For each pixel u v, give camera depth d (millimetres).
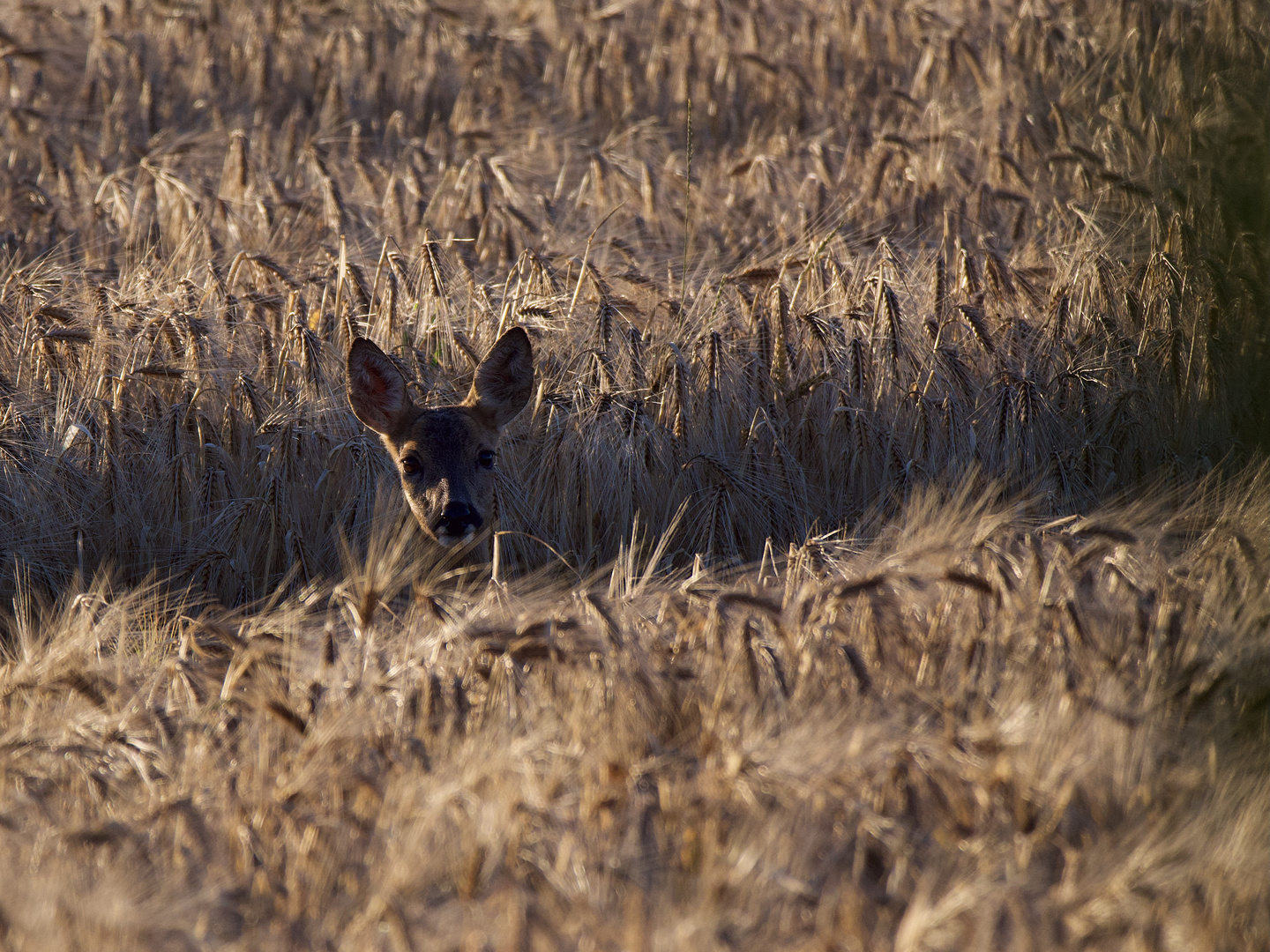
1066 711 12008
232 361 23422
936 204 30031
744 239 28500
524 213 29031
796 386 22266
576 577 20828
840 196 30250
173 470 20734
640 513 21312
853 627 14406
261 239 29047
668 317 23922
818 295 24219
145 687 14938
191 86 41469
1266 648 12844
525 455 22562
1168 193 25281
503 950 9500
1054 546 15641
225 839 11539
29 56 38812
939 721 12648
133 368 22828
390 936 10148
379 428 20562
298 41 43938
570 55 41250
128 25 45469
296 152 35531
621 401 21469
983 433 21375
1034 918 9898
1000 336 23031
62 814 12180
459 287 25516
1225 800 11062
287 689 13984
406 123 39562
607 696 13008
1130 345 22422
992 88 36562
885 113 38062
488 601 16047
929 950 9758
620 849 10750
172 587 20297
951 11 44531
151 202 31547
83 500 21141
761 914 9969
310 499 21578
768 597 15367
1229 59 30250
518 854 10609
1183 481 19484
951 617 14523
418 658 14664
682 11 46062
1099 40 38531
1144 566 15500
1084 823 11109
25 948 9477
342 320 23562
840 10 43938
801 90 39000
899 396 22000
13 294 25031
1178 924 9789
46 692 14344
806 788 11148
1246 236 21469
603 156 30500
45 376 22547
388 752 12641
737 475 20719
